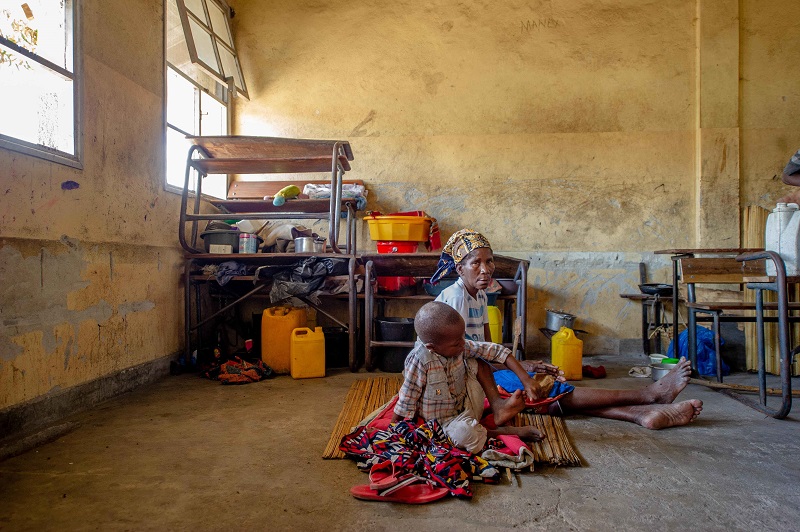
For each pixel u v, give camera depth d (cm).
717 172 506
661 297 486
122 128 361
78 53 312
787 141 505
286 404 327
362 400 325
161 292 411
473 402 240
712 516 177
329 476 212
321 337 412
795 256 300
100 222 335
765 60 508
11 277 259
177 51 457
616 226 523
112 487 203
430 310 222
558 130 528
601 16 525
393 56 539
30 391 271
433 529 169
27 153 270
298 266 443
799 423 284
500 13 532
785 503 187
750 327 454
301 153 459
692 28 517
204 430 273
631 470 217
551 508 183
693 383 383
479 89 534
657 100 521
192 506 186
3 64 264
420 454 211
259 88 547
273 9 546
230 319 509
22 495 196
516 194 530
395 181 539
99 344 331
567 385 293
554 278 524
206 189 521
